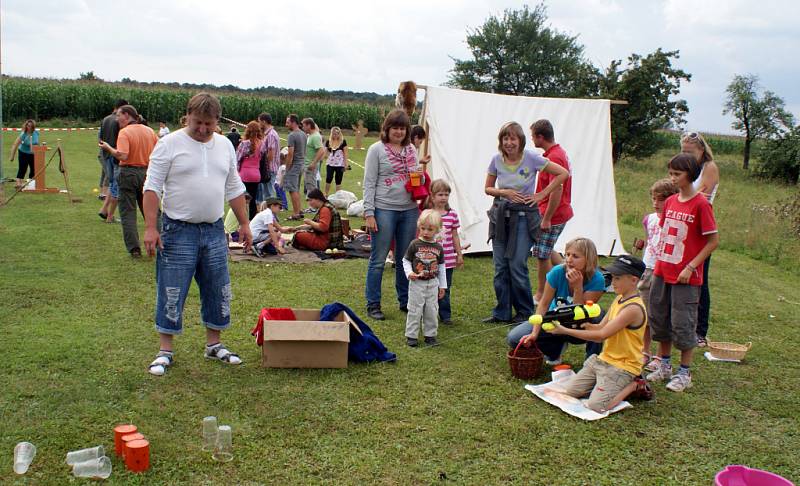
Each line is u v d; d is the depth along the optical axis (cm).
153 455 355
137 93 3566
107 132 1004
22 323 544
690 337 486
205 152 453
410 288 553
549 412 438
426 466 363
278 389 449
